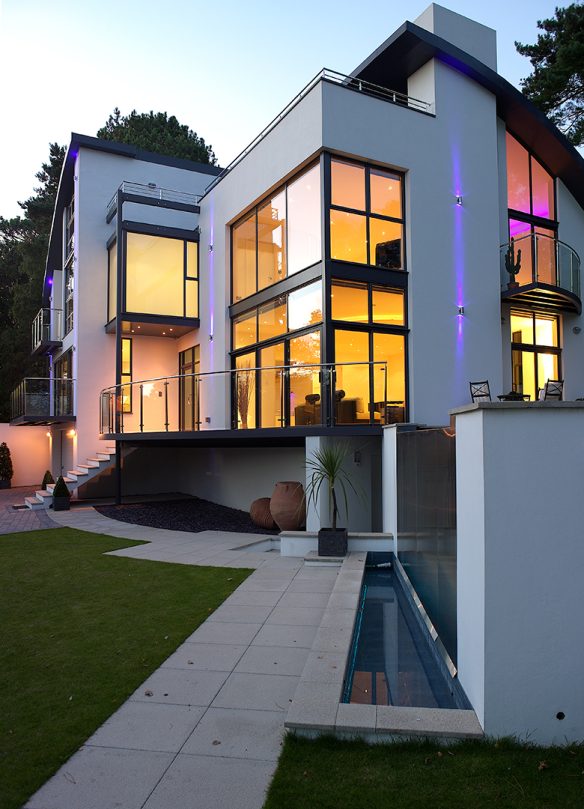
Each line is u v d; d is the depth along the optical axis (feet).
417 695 13.93
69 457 66.13
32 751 10.91
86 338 58.75
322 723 11.15
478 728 10.83
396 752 10.59
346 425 35.32
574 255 48.42
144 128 110.42
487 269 42.63
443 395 39.81
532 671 10.78
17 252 121.90
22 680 14.24
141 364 60.03
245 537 35.35
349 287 36.99
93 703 12.94
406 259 39.27
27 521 42.96
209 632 17.76
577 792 9.21
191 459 57.98
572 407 11.11
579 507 11.03
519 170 49.01
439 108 41.19
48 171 129.90
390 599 23.22
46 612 20.02
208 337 52.29
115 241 56.03
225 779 10.00
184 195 63.00
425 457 18.94
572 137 62.69
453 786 9.46
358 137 36.99
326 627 16.96
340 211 36.68
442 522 15.85
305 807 9.08
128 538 35.19
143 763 10.53
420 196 39.73
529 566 10.89
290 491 36.63
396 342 38.58
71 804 9.34
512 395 35.94
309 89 36.91
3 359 107.14
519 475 10.98
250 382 42.86
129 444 54.24
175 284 54.03
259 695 13.37
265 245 43.70
